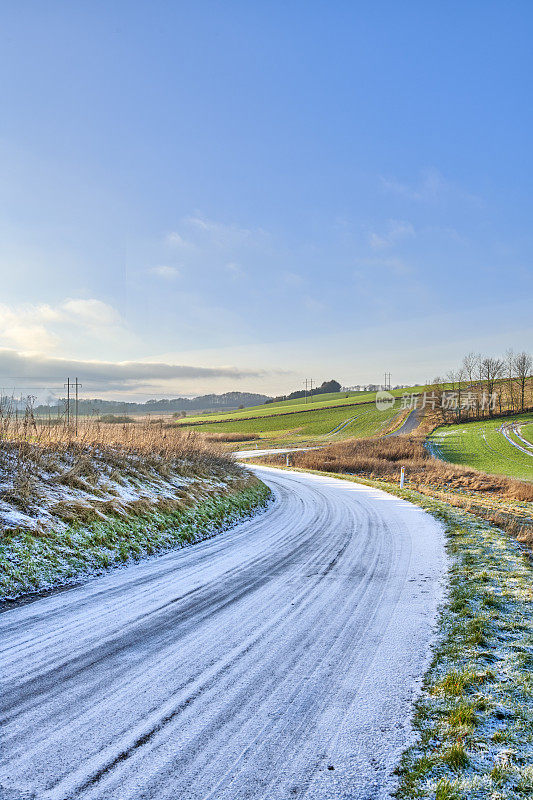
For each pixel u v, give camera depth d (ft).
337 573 29.35
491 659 17.44
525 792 10.92
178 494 47.32
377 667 17.07
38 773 11.26
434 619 21.72
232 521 48.21
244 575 28.81
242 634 19.92
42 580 25.03
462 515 51.49
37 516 30.83
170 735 12.89
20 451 39.06
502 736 12.96
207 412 564.71
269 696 15.01
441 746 12.61
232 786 11.03
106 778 11.16
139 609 22.58
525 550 35.35
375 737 12.99
